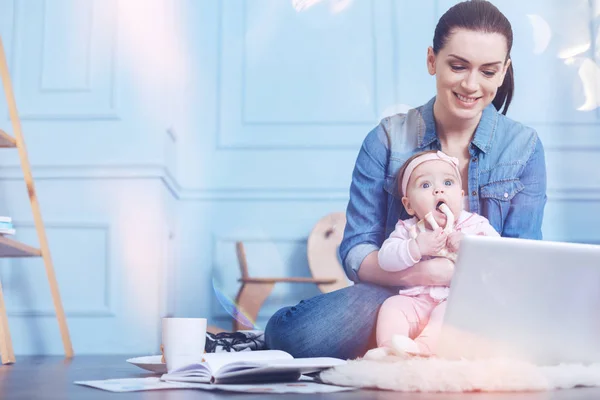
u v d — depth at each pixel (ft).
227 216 8.96
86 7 8.79
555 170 8.65
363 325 4.58
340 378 3.44
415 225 4.94
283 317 4.69
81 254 8.39
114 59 8.66
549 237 8.54
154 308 8.32
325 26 9.08
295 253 8.79
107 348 8.25
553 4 8.87
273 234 8.84
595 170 8.65
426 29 8.94
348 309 4.58
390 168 5.26
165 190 8.61
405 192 5.11
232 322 8.55
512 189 5.14
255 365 3.41
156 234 8.39
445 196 4.95
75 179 8.47
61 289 8.32
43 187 8.45
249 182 9.02
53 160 8.51
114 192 8.45
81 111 8.61
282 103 9.07
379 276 4.88
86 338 8.25
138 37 8.70
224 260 8.85
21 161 7.66
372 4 9.05
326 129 8.98
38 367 5.49
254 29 9.16
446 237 4.75
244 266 8.40
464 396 3.11
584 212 8.59
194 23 9.18
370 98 8.98
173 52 8.90
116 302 8.31
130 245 8.39
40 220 7.72
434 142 5.27
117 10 8.73
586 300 3.35
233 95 9.12
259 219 8.91
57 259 8.36
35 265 8.32
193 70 9.16
